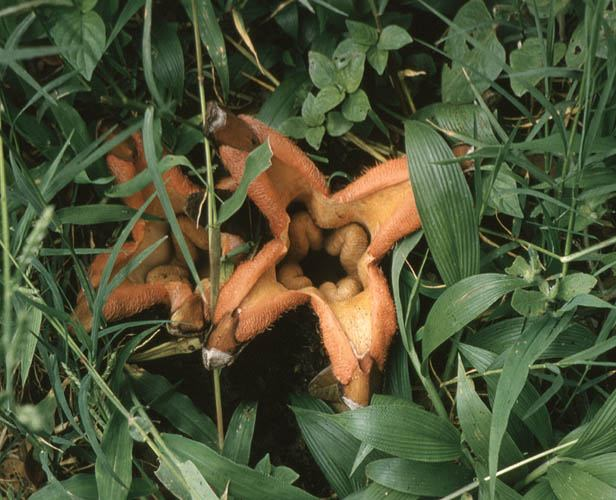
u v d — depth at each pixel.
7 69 0.88
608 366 0.88
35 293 0.81
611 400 0.81
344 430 0.86
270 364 0.91
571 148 0.83
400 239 0.86
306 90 0.91
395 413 0.82
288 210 0.87
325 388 0.85
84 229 0.91
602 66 0.84
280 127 0.89
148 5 0.78
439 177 0.84
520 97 0.92
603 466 0.80
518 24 0.89
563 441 0.83
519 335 0.86
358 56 0.88
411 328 0.88
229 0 0.89
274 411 0.91
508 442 0.83
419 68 0.92
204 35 0.87
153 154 0.78
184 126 0.91
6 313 0.74
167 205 0.79
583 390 0.86
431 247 0.84
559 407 0.88
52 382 0.84
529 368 0.83
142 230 0.85
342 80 0.88
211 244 0.82
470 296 0.83
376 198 0.85
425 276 0.91
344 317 0.84
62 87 0.86
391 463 0.83
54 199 0.90
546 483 0.82
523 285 0.83
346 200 0.84
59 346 0.86
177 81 0.90
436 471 0.83
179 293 0.85
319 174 0.84
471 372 0.88
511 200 0.86
